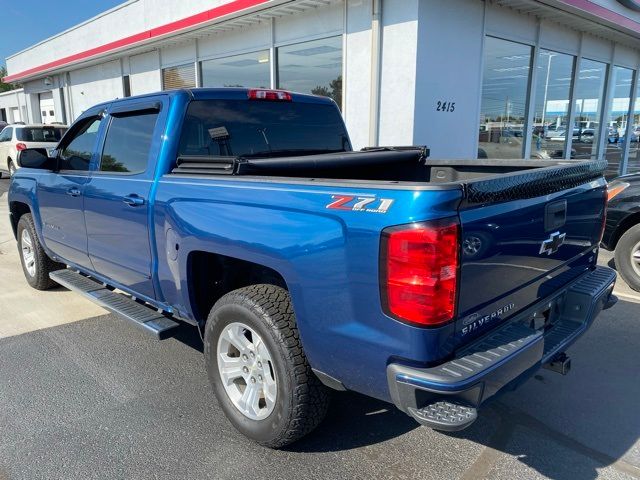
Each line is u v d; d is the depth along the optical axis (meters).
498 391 2.31
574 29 11.61
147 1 14.45
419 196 2.08
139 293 3.80
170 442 2.97
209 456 2.85
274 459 2.82
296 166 3.37
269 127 3.99
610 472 2.73
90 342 4.32
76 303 5.27
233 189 2.82
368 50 8.98
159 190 3.31
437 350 2.17
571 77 12.13
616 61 13.72
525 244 2.58
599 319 4.82
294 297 2.52
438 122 8.87
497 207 2.35
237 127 3.79
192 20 11.70
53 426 3.12
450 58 8.77
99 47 16.30
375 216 2.19
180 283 3.23
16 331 4.56
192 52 13.56
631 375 3.77
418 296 2.09
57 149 4.75
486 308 2.40
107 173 3.93
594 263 3.57
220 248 2.86
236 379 3.04
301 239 2.45
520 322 2.66
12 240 8.27
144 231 3.48
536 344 2.46
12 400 3.41
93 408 3.32
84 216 4.19
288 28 10.51
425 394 2.17
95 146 4.18
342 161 3.74
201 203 2.99
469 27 8.96
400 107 8.59
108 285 4.49
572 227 3.04
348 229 2.27
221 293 3.33
